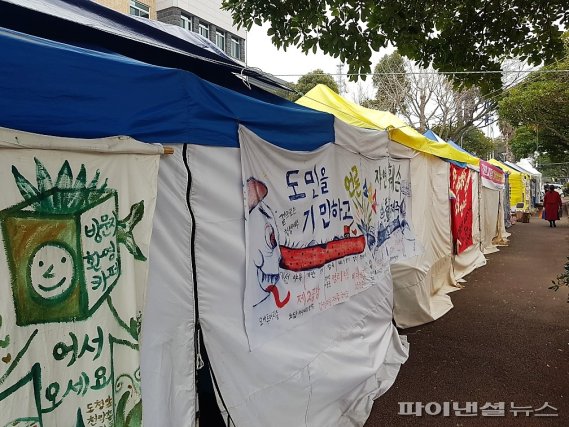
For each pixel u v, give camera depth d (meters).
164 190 2.25
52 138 1.65
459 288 8.11
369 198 4.66
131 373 1.99
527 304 6.86
